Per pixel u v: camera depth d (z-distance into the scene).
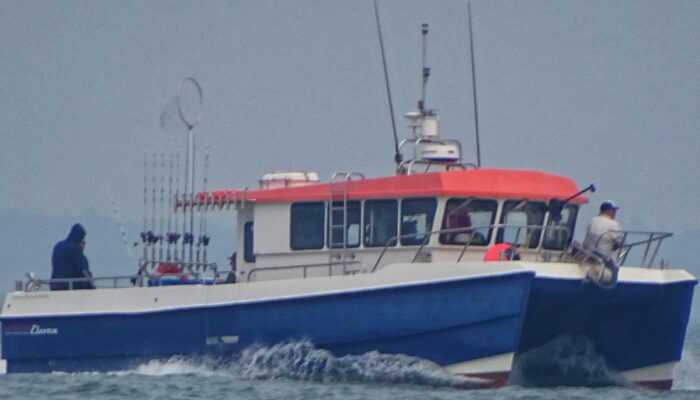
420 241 93.56
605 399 87.94
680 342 95.56
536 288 88.62
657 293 93.12
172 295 96.31
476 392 87.56
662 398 89.94
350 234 95.75
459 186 92.69
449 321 88.94
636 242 96.25
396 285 90.12
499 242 94.50
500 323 87.81
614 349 96.44
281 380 92.81
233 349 94.38
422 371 89.81
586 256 90.25
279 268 95.62
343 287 91.25
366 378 91.12
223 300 94.50
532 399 85.50
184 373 96.00
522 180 94.50
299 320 92.50
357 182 95.31
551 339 94.81
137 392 89.06
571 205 96.62
